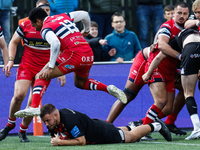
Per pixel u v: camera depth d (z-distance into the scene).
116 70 21.62
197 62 15.06
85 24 16.55
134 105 21.66
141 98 21.72
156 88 15.51
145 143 14.00
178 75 17.41
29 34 16.22
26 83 16.17
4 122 20.88
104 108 21.67
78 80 15.51
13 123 16.89
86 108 21.55
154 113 15.45
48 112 11.86
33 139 18.03
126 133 13.76
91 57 14.66
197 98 21.83
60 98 21.36
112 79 21.58
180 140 15.56
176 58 15.76
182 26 15.96
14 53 17.02
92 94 21.59
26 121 16.53
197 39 15.22
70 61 14.09
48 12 16.38
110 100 21.72
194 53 14.96
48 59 16.48
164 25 16.00
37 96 14.32
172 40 15.95
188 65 15.08
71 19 15.13
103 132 12.99
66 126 12.18
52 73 14.09
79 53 14.16
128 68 21.69
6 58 17.83
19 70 16.48
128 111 21.62
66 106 21.41
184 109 22.00
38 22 14.70
